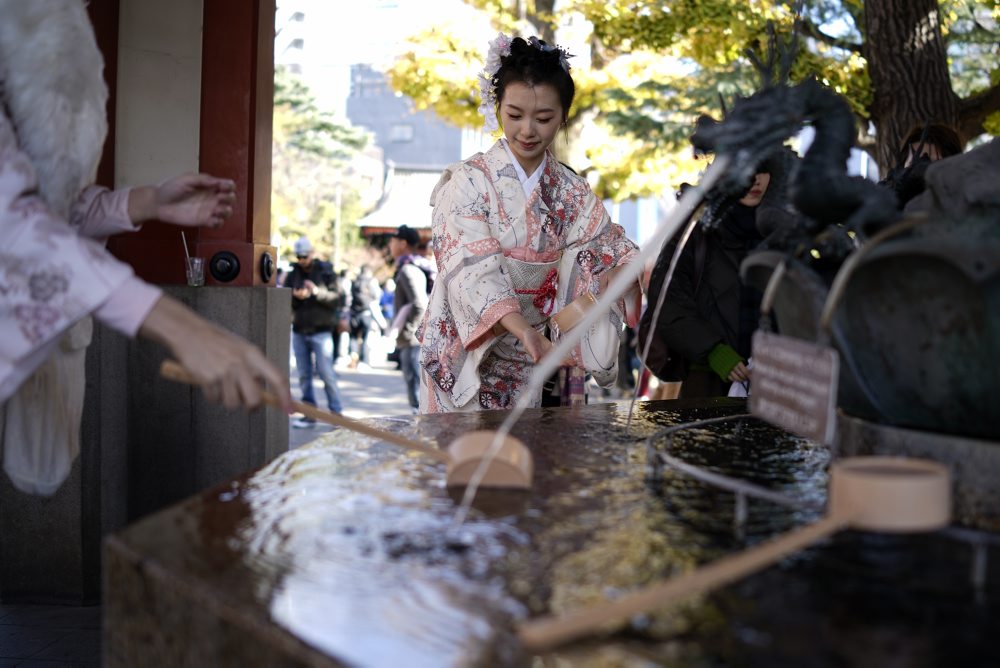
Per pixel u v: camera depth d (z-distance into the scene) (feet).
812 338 4.56
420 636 2.89
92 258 4.54
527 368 10.84
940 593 3.22
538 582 3.35
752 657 2.72
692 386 11.59
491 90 10.86
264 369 4.50
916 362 4.13
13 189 4.59
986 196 4.41
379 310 64.90
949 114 23.16
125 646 3.71
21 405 5.94
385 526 4.03
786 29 24.04
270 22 14.46
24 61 5.20
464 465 4.71
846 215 4.64
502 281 10.28
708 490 4.73
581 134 34.27
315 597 3.21
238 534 3.90
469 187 10.56
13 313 4.50
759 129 4.36
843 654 2.73
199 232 13.69
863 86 23.70
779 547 3.24
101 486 12.00
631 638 2.85
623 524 4.08
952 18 30.83
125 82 13.48
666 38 26.40
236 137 13.79
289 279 30.04
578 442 6.07
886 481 3.40
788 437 6.32
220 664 3.17
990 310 3.75
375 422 6.82
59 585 11.82
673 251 11.34
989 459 3.99
